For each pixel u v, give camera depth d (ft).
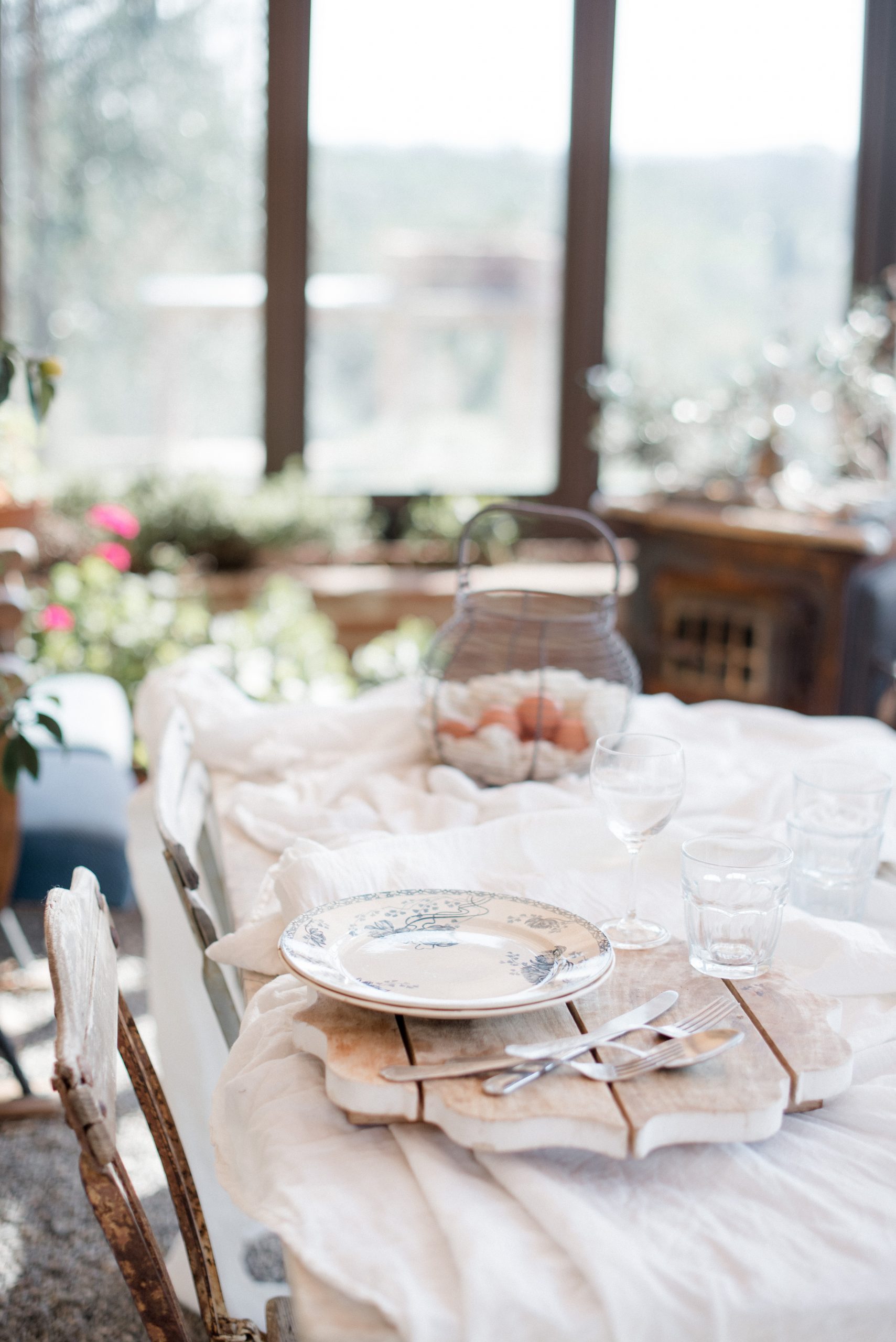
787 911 3.37
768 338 11.52
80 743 8.44
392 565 13.10
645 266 13.79
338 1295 2.16
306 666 10.84
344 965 2.84
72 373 12.89
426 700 4.82
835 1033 2.71
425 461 13.89
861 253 13.88
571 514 4.81
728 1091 2.46
